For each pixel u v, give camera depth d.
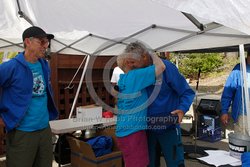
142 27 2.64
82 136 3.49
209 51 4.89
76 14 2.38
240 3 1.08
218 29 2.20
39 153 2.39
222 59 11.05
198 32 2.37
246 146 1.73
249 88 3.12
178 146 1.97
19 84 2.16
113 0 2.03
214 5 1.12
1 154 4.33
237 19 1.09
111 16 2.38
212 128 5.16
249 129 2.68
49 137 2.45
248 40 2.28
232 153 1.78
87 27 2.72
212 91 9.48
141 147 1.73
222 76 11.09
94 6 2.17
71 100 5.38
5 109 2.19
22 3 2.26
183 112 1.81
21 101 2.18
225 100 3.29
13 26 2.69
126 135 1.71
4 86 2.15
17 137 2.22
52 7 2.27
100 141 3.17
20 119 2.18
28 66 2.21
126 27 2.66
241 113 3.16
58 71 5.16
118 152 3.18
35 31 2.20
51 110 2.59
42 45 2.24
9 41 3.33
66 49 3.60
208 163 1.67
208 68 9.22
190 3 1.15
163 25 2.52
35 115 2.27
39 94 2.31
